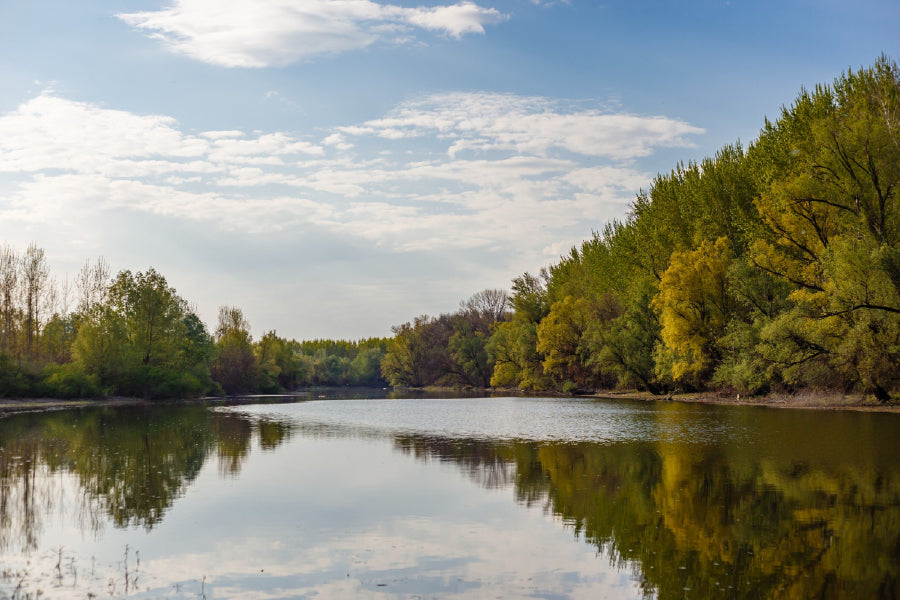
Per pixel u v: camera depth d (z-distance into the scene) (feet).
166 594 45.68
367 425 170.71
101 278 384.88
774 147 214.07
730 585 46.93
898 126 164.96
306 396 409.08
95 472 95.25
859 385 178.29
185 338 384.47
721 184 240.12
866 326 152.35
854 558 52.49
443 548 56.44
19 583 47.93
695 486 80.59
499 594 45.52
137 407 265.54
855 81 192.95
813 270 178.29
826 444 110.93
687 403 232.12
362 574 49.75
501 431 150.41
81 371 298.35
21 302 317.42
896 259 147.23
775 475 85.71
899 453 100.17
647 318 275.80
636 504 72.23
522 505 72.49
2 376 276.21
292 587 46.98
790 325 169.78
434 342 570.87
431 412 222.07
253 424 176.55
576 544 57.41
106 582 48.11
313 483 85.66
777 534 59.26
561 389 376.68
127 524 64.85
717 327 226.79
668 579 48.24
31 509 71.41
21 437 143.33
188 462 104.37
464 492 79.46
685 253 231.91
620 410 208.03
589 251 391.65
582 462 101.09
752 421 153.17
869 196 165.07
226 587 47.01
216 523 64.95
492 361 455.63
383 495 77.87
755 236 214.28
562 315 346.74
